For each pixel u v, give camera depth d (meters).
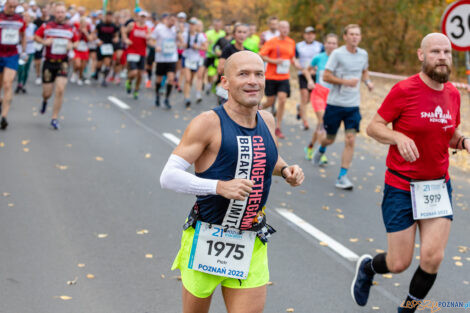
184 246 5.95
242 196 5.35
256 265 5.93
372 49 40.97
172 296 8.59
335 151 19.73
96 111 23.91
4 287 8.57
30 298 8.30
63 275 9.05
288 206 13.27
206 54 32.25
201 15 60.38
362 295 8.45
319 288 9.12
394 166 7.79
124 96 28.84
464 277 9.90
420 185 7.63
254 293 5.88
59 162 15.67
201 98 28.09
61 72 19.70
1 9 20.19
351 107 14.91
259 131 5.75
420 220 7.74
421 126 7.54
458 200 14.70
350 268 9.96
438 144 7.59
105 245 10.30
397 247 7.77
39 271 9.15
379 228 12.11
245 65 5.53
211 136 5.60
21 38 19.19
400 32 40.53
